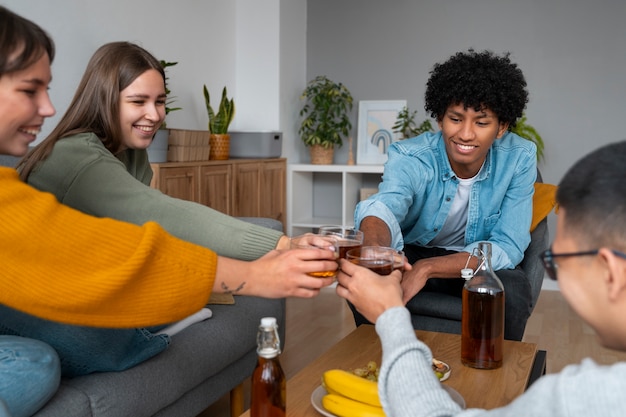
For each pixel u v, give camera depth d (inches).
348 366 66.3
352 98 195.5
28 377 55.6
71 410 60.0
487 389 61.0
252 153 169.6
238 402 94.5
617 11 176.9
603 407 28.1
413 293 77.7
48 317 47.4
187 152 139.3
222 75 177.8
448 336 76.7
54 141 70.3
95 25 129.6
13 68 44.4
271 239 63.5
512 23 184.4
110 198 66.1
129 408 66.0
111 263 46.5
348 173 187.0
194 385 77.5
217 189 149.0
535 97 184.5
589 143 181.9
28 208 45.3
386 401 40.5
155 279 47.9
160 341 71.7
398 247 83.4
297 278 52.7
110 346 65.9
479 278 66.4
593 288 32.6
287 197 189.0
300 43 196.2
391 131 193.5
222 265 51.6
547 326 147.3
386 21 193.5
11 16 45.0
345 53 197.5
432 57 190.9
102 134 75.7
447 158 89.7
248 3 182.4
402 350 40.5
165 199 65.6
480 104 78.3
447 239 98.5
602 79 179.5
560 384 29.5
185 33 160.4
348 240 60.7
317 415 55.6
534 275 101.0
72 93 125.0
